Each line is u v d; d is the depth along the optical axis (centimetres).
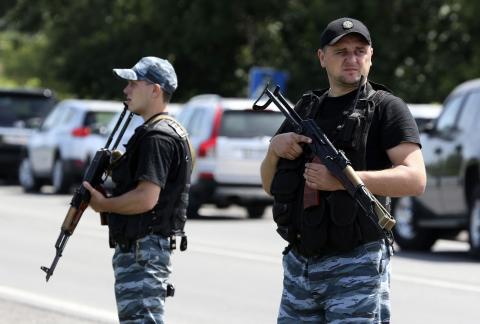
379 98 1012
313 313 1027
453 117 2717
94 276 2205
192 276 2217
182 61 6681
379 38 5766
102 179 1195
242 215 3906
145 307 1161
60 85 7825
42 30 7744
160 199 1164
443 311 1845
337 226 988
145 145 1159
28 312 1783
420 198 2803
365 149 1001
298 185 1013
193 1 6338
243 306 1872
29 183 4947
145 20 6769
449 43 5934
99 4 6981
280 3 6178
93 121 4625
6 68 11512
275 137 1027
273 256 2559
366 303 995
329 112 1025
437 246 3053
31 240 2812
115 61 6844
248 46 6506
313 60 5884
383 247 1008
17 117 5331
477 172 2566
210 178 3509
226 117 3544
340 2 5812
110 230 1177
